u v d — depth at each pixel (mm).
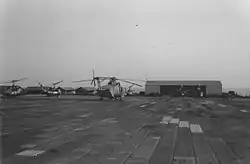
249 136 12344
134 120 18438
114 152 8977
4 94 58719
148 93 98000
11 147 9664
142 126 15430
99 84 48375
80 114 22219
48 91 63312
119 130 13891
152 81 101312
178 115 22297
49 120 18031
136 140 11133
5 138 11430
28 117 19688
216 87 95000
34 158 8172
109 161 7859
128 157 8336
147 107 31516
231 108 30812
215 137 11969
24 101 40906
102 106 31812
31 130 13609
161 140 11172
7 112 23422
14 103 35750
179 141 10977
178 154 8758
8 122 16828
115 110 26609
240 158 8320
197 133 13102
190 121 18172
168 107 31844
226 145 10234
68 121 17641
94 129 14117
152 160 7988
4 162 7754
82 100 45656
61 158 8180
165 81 101125
